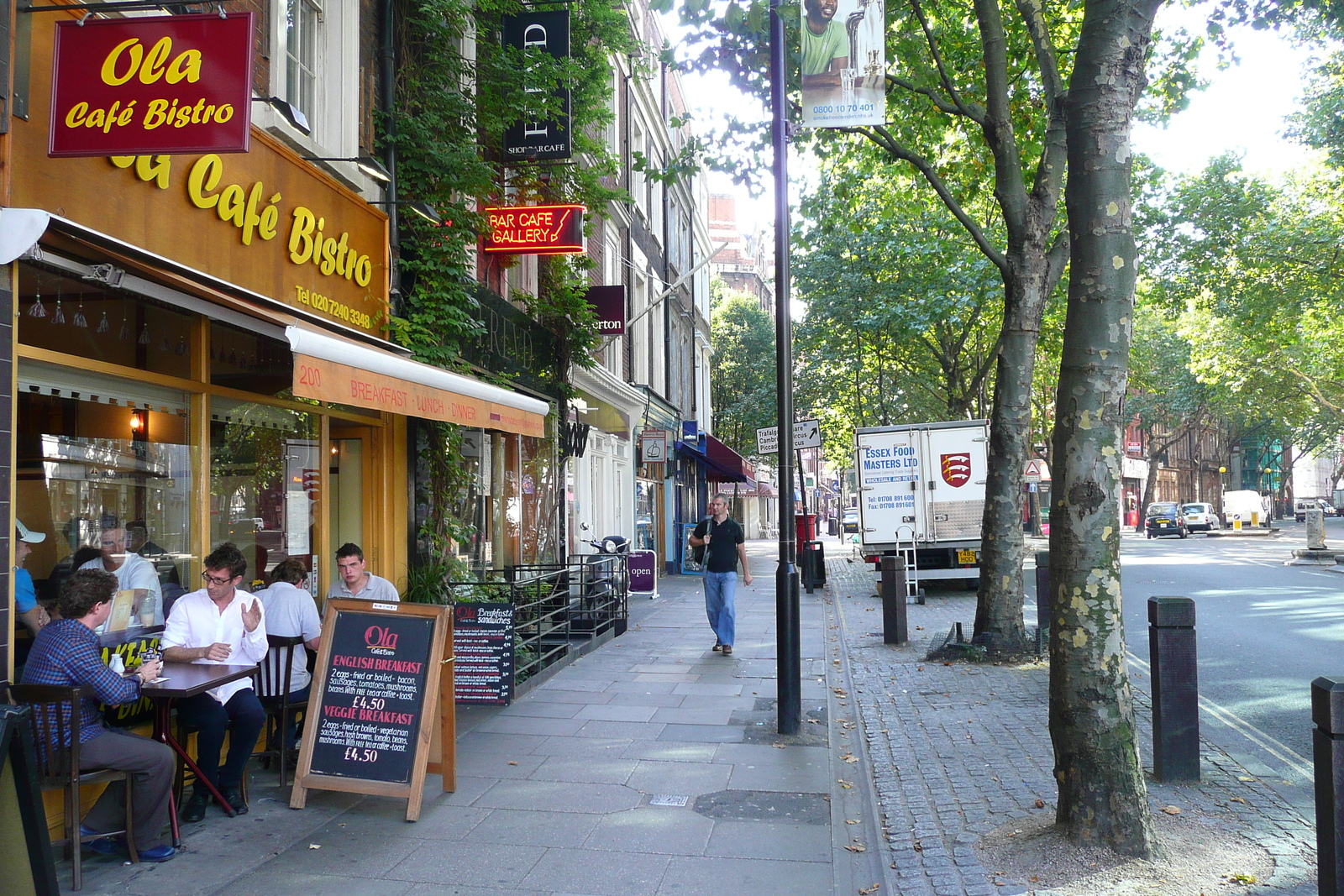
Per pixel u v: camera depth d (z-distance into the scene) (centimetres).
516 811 539
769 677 950
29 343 493
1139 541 4525
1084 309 458
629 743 686
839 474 4844
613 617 1292
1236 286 2381
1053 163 1005
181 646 541
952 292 2353
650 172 1234
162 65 471
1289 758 627
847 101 758
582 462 1728
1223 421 6694
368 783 532
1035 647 1016
